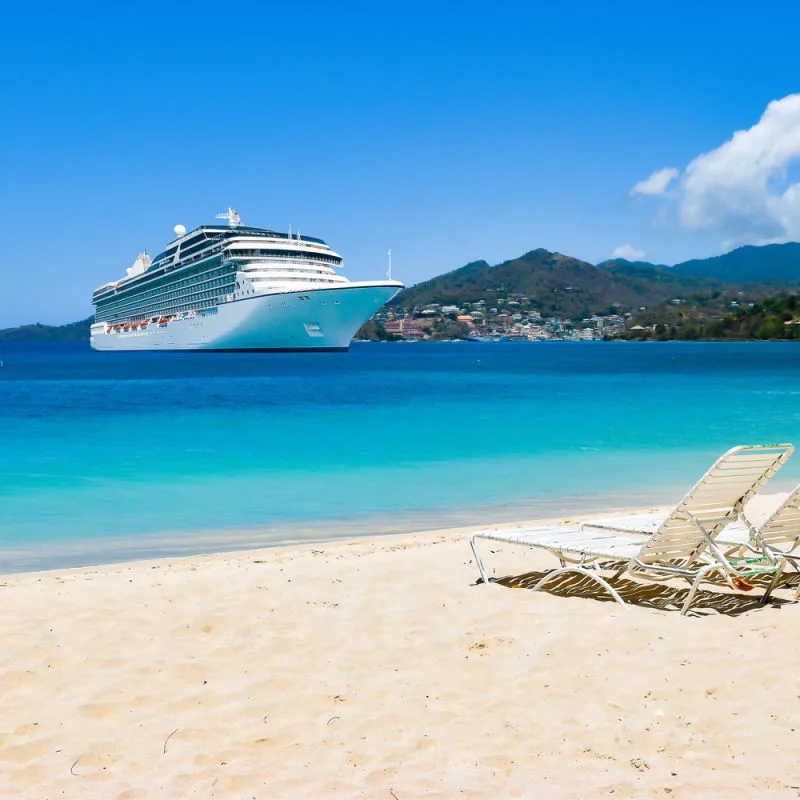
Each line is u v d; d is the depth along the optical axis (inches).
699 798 129.5
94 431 813.9
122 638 213.9
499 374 2416.3
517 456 629.3
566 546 245.6
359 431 802.2
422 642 208.8
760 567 233.3
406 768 142.4
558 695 172.7
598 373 2436.0
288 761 146.2
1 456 637.9
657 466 577.0
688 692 171.8
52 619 229.9
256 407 1123.3
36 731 159.5
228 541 364.8
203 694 177.5
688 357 4335.6
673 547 234.4
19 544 359.6
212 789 136.1
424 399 1274.6
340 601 246.7
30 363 3735.2
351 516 419.2
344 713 166.7
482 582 267.7
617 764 142.0
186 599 249.4
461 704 169.8
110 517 417.1
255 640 212.4
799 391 1427.2
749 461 227.1
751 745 146.9
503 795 132.2
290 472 559.5
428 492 485.1
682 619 221.5
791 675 178.4
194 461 609.9
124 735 157.8
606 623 219.1
